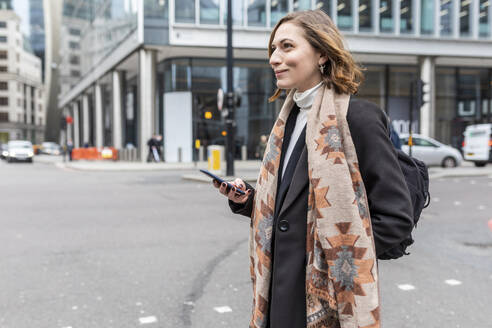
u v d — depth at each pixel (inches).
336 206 46.1
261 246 53.0
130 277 162.4
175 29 898.1
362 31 950.4
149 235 233.3
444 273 167.3
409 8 966.4
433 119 1005.2
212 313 129.9
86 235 233.6
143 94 937.5
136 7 901.8
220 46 914.1
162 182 531.2
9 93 3474.4
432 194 399.9
